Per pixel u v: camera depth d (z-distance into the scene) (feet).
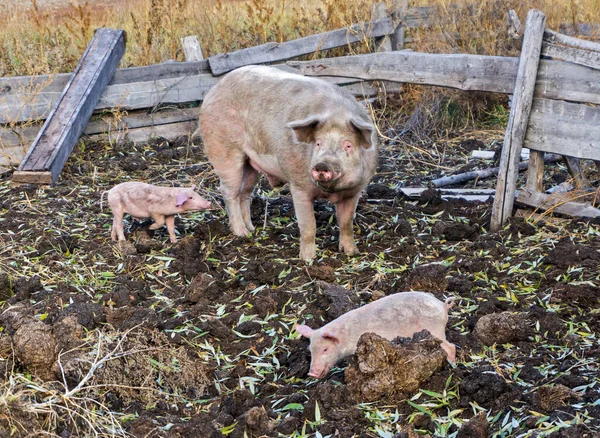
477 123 20.59
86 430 9.05
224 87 13.93
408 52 16.66
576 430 8.56
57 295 11.98
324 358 9.84
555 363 10.03
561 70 13.38
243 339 10.94
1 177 17.42
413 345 9.62
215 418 9.37
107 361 9.89
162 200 13.56
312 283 12.19
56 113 17.69
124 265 12.92
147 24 21.89
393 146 19.15
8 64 21.12
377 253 13.25
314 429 9.09
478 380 9.47
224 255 13.35
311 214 13.03
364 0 22.53
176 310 11.68
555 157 16.80
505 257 12.77
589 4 23.34
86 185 16.79
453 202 15.21
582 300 11.32
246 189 14.39
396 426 9.08
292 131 12.71
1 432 8.64
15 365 9.94
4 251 13.43
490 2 22.50
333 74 18.70
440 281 11.76
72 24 23.21
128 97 19.39
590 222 13.55
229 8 24.84
